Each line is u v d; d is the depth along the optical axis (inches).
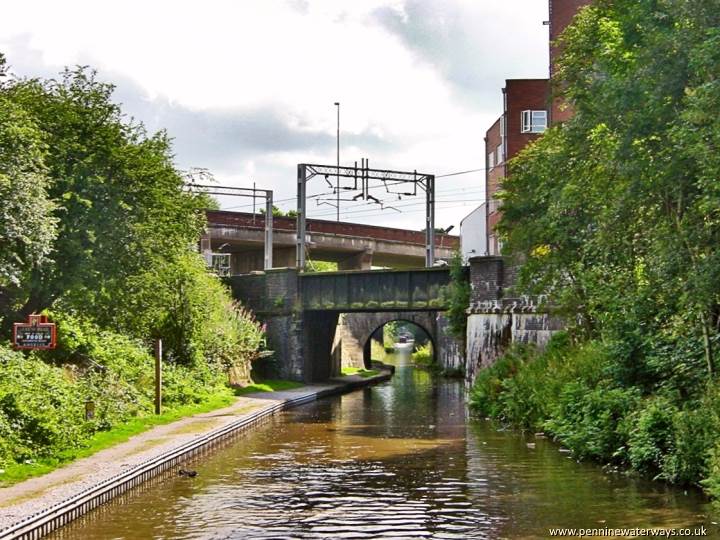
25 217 824.9
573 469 678.5
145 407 1000.9
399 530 483.5
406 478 652.1
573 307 990.4
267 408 1157.7
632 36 714.8
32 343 800.3
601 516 508.4
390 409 1262.3
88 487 549.6
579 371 869.8
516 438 886.4
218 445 855.7
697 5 577.6
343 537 468.4
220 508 546.3
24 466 614.9
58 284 971.3
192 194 1211.2
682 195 636.1
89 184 973.8
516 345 1162.6
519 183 1086.4
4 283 832.3
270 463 735.7
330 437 920.3
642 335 767.7
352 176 1840.6
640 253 762.2
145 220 1039.6
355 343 2411.4
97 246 985.5
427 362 2856.8
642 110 639.1
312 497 580.7
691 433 594.9
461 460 738.8
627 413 705.0
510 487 607.2
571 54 813.2
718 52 525.3
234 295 1856.5
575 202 814.5
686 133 545.6
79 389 860.0
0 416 645.9
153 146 1087.0
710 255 589.9
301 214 1806.1
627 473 650.8
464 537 465.1
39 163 865.5
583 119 768.9
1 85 972.6
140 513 533.0
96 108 1021.2
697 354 708.0
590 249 839.1
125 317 1128.2
